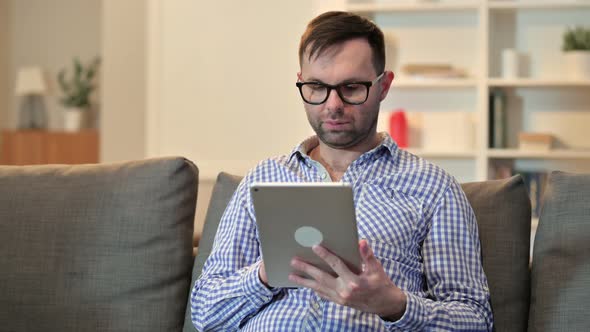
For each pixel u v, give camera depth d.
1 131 7.45
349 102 1.63
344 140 1.65
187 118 4.56
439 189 1.67
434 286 1.60
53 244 1.86
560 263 1.63
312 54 1.63
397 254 1.60
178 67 4.56
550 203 1.70
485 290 1.60
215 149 4.54
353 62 1.62
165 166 1.89
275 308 1.58
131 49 5.15
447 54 4.43
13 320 1.83
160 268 1.84
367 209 1.65
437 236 1.63
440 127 4.42
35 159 7.03
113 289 1.82
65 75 7.56
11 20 7.59
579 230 1.65
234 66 4.51
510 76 4.32
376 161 1.71
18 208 1.90
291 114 4.47
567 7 4.26
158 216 1.86
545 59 4.38
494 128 4.34
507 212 1.77
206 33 4.53
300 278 1.39
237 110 4.52
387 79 1.73
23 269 1.84
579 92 4.37
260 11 4.48
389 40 4.47
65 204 1.89
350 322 1.52
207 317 1.63
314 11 4.43
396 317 1.44
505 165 4.44
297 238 1.32
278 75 4.48
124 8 5.14
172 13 4.56
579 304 1.58
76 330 1.81
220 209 1.92
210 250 1.87
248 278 1.56
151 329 1.81
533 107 4.41
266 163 1.79
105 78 5.18
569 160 4.38
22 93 7.34
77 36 7.53
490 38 4.38
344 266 1.33
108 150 5.20
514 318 1.68
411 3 4.37
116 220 1.86
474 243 1.65
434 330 1.48
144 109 5.18
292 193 1.26
